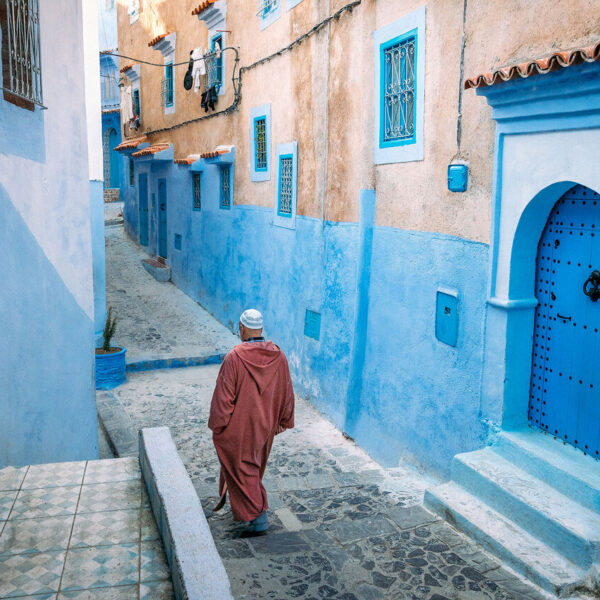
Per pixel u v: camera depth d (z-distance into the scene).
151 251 19.30
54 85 5.63
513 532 4.28
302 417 8.70
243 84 11.79
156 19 17.12
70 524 3.39
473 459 4.99
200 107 14.32
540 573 3.82
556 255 4.83
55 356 5.70
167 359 11.23
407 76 6.52
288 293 10.12
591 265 4.49
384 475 6.21
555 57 4.02
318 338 8.98
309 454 7.28
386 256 6.97
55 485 3.85
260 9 10.72
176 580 2.73
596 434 4.50
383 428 7.03
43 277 5.38
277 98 10.25
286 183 10.17
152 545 3.18
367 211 7.30
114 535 3.28
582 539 3.83
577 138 4.25
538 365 5.05
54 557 3.07
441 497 4.81
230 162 12.48
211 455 7.23
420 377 6.32
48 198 5.50
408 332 6.54
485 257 5.26
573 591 3.74
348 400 7.83
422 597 3.74
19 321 4.83
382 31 6.83
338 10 7.93
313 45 8.76
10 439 4.62
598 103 3.97
